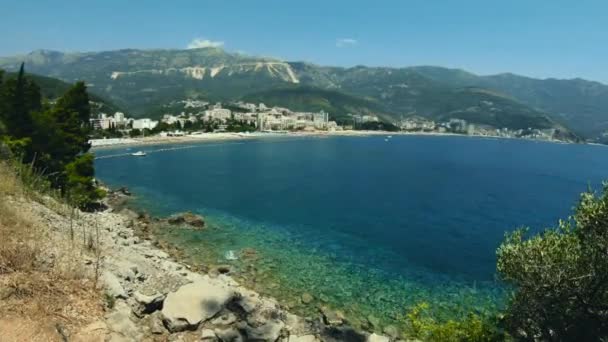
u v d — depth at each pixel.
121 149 181.88
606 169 180.00
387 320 30.28
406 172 137.38
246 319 20.86
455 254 49.75
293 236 53.75
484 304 34.66
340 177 119.06
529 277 17.27
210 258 41.34
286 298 32.78
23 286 14.49
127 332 14.72
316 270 40.47
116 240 37.56
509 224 67.25
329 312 30.39
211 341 17.53
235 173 119.69
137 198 74.69
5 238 17.84
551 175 146.62
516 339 19.19
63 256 18.97
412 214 72.75
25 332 12.05
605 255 15.91
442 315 32.19
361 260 45.28
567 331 17.31
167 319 17.83
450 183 114.12
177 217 55.31
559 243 16.98
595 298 16.55
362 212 72.50
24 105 52.62
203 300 20.14
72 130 62.62
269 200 79.69
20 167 34.09
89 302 15.48
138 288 20.88
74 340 12.67
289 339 20.48
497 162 192.12
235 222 59.53
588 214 16.72
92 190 57.16
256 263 40.91
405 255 48.50
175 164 136.88
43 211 29.11
